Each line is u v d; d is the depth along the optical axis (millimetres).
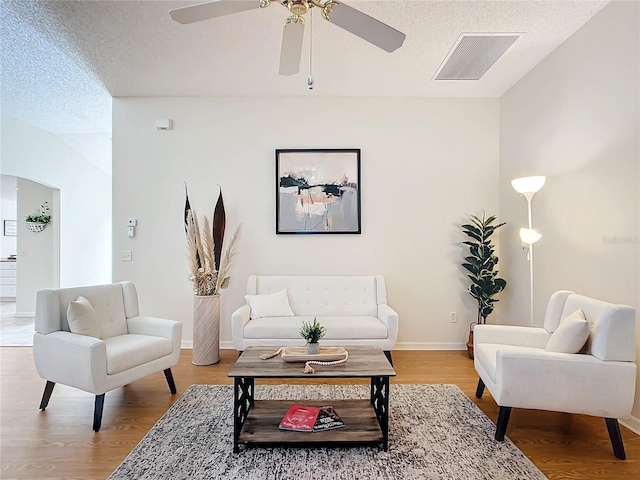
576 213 3018
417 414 2615
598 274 2775
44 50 3240
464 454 2129
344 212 4262
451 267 4297
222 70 3607
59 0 2570
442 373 3496
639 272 2410
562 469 2012
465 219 4309
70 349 2488
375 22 1902
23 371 3557
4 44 3141
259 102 4289
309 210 4258
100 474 1953
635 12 2424
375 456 2104
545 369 2189
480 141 4316
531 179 3186
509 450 2176
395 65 3500
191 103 4281
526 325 3752
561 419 2596
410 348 4281
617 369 2117
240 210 4289
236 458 2078
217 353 3787
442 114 4309
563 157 3170
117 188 4270
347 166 4266
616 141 2596
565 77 3121
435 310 4297
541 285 3508
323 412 2420
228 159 4289
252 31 2924
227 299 4277
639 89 2404
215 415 2596
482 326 2891
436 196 4297
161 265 4277
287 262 4289
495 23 2842
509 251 4078
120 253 4266
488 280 3902
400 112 4297
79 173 6422
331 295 4020
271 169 4293
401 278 4289
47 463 2051
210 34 2977
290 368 2252
